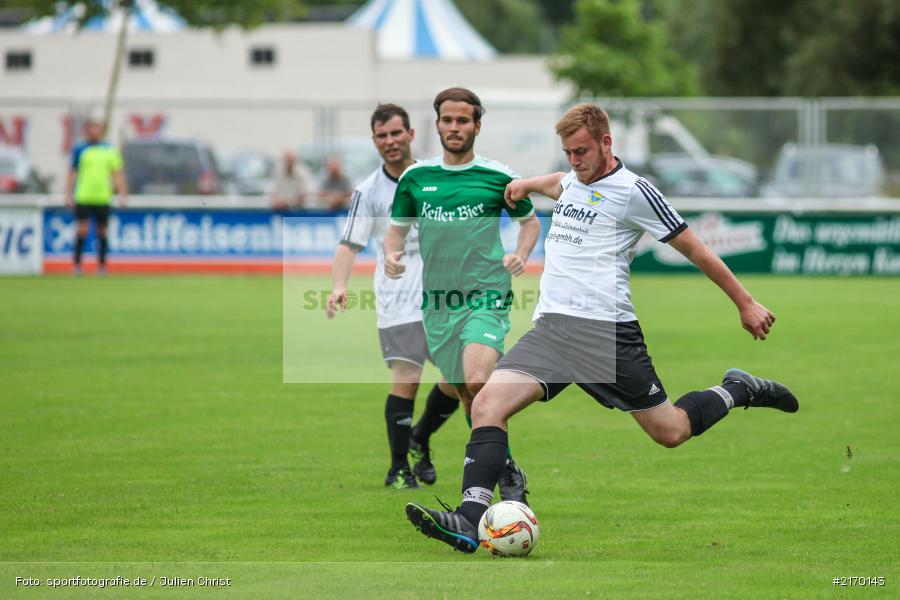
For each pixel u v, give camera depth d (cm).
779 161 7838
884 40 11806
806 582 1884
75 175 7456
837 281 7469
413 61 12862
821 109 7775
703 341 4869
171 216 7856
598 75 11494
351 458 2852
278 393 3712
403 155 2523
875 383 3878
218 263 7856
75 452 2877
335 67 12531
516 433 3203
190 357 4400
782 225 7844
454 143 2361
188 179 7944
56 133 7981
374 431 3172
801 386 3825
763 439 3077
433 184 2384
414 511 2017
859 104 7712
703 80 13912
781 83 13100
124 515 2317
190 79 12500
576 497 2486
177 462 2788
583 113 2081
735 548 2092
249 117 8194
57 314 5678
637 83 11588
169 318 5562
